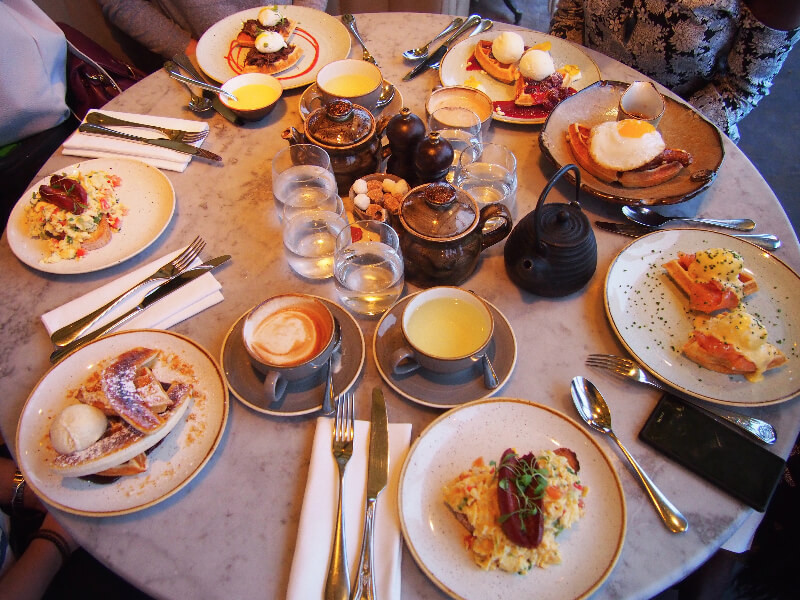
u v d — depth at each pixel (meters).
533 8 3.82
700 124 1.41
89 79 2.06
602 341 1.09
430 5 2.86
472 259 1.12
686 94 1.97
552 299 1.16
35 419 0.98
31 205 1.30
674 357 1.03
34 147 1.94
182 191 1.42
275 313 1.02
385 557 0.81
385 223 1.13
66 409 0.89
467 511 0.80
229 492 0.91
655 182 1.30
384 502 0.86
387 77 1.71
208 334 1.12
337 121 1.26
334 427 0.95
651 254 1.19
